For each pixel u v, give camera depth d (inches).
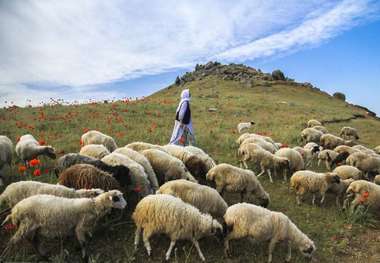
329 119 1138.7
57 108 916.0
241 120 980.6
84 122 735.1
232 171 377.4
